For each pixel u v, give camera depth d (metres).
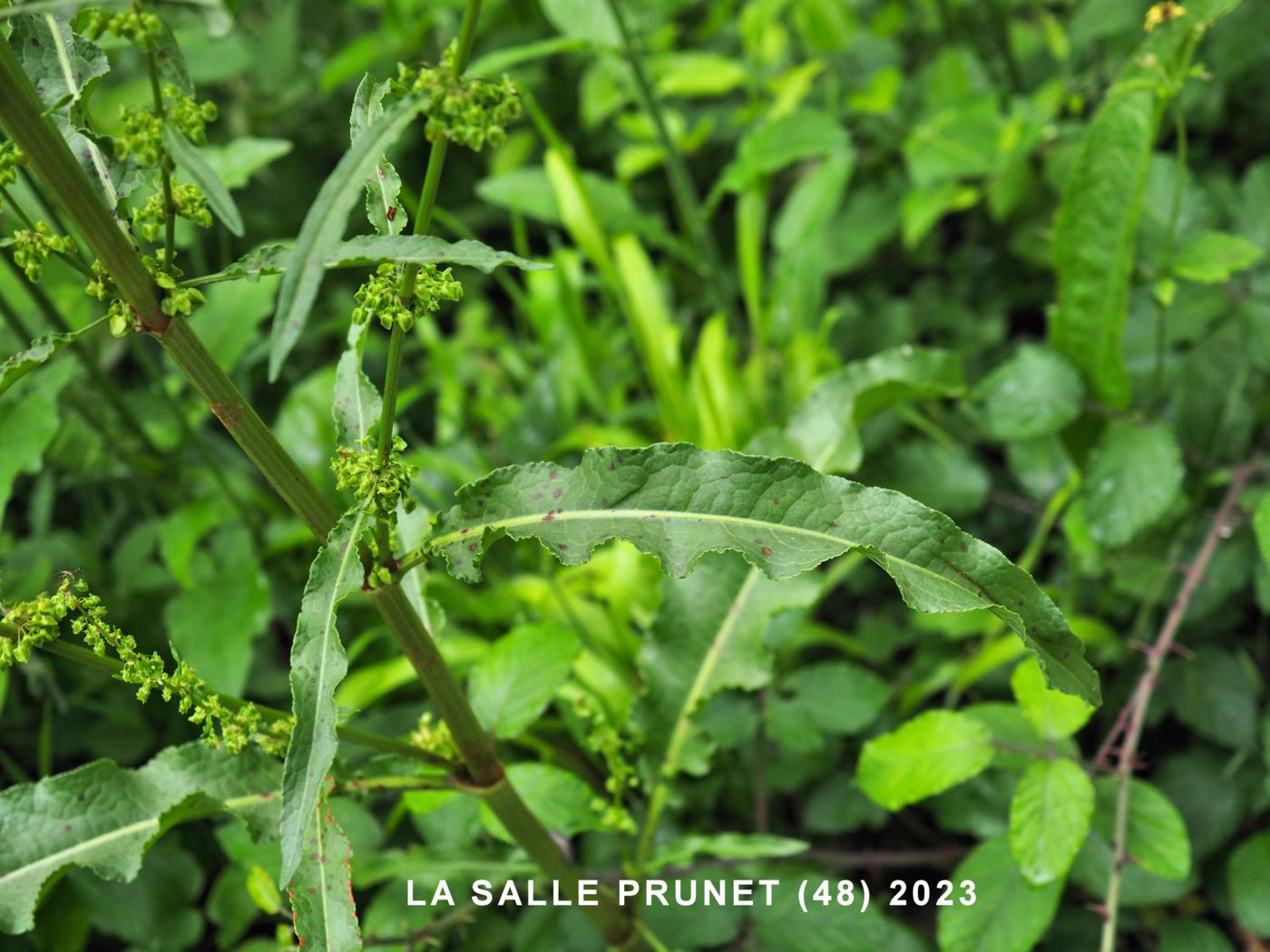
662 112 0.69
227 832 0.44
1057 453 0.54
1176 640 0.52
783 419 0.59
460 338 0.71
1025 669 0.42
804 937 0.44
